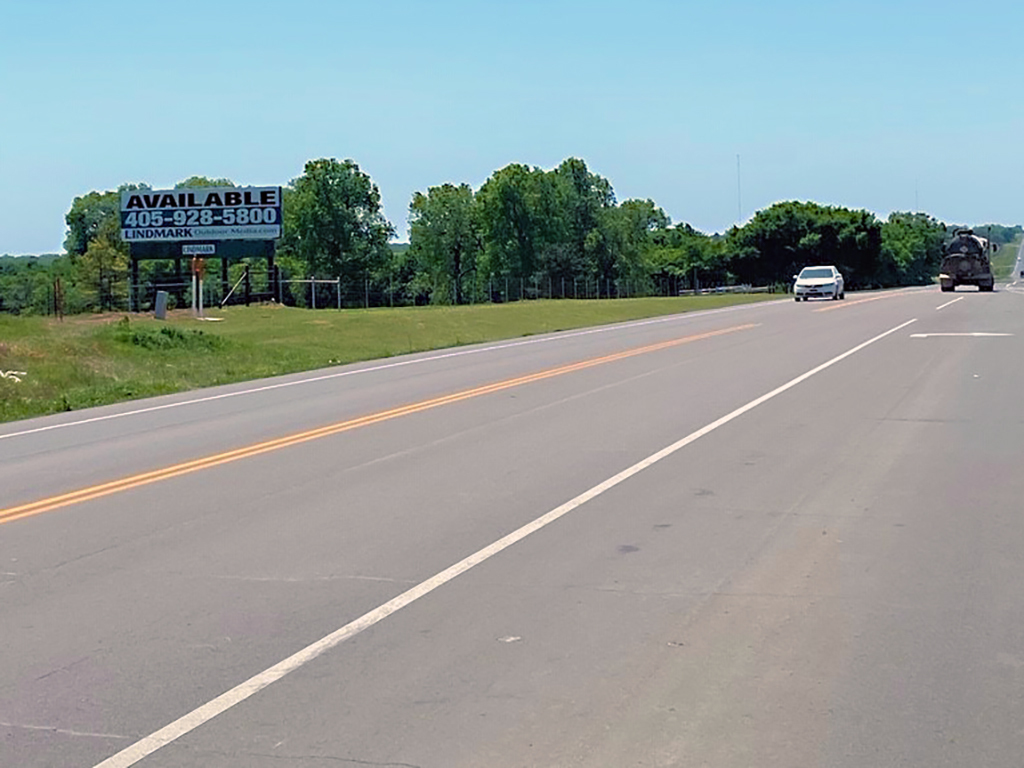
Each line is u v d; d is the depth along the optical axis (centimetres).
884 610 752
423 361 2814
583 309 5309
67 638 722
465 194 11719
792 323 3878
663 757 535
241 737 566
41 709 608
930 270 16512
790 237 12619
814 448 1366
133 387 2367
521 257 11331
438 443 1455
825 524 989
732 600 775
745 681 629
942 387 1964
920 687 619
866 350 2714
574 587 810
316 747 552
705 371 2286
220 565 886
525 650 682
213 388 2341
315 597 797
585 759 534
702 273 13112
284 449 1444
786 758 533
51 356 2636
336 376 2478
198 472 1296
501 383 2169
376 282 10975
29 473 1338
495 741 555
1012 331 3259
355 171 10612
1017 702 598
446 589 809
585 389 2022
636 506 1065
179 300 7756
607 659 665
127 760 543
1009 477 1191
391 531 984
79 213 11212
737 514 1028
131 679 648
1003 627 717
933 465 1258
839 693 611
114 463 1388
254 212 5522
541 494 1123
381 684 632
